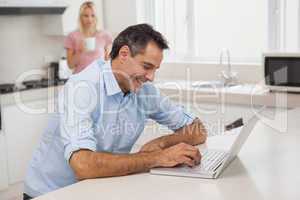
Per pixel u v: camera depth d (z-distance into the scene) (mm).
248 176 1505
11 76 4195
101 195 1359
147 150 1815
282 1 3830
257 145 1924
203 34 4359
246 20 4078
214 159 1692
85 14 4238
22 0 3830
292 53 3215
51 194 1381
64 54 4652
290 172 1539
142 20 4648
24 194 1914
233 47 4191
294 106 3146
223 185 1417
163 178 1512
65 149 1602
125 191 1388
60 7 4188
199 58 4406
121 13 4695
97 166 1525
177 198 1310
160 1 4547
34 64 4395
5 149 3561
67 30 4316
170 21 4523
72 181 1818
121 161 1538
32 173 1868
